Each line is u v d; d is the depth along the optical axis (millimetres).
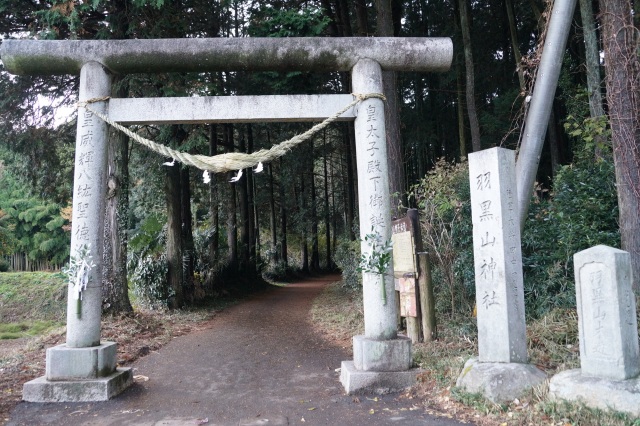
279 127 19375
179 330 10172
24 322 14781
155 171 14508
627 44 6609
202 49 5770
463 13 12734
